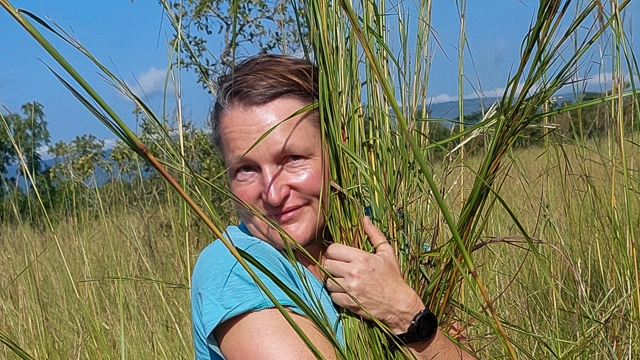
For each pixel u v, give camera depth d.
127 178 4.27
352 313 1.51
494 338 2.00
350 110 1.55
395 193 1.60
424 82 1.61
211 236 3.72
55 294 3.52
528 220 2.95
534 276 2.72
